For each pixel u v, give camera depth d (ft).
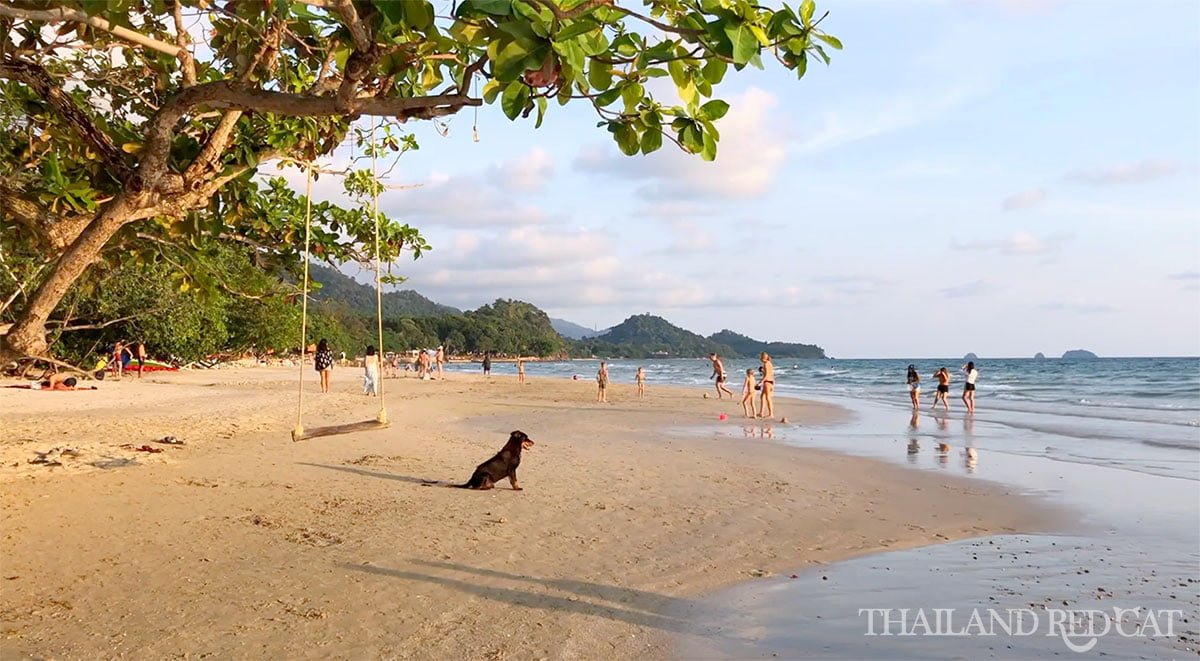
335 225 29.73
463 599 19.31
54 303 15.52
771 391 79.05
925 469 45.09
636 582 21.53
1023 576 23.08
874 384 180.45
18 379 94.58
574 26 10.00
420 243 32.07
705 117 13.01
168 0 16.49
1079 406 100.78
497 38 11.12
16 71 15.52
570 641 17.01
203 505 27.61
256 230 27.25
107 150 16.17
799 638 17.78
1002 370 286.25
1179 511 33.22
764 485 37.83
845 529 29.17
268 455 39.99
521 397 106.52
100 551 21.80
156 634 16.25
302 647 15.93
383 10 11.13
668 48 11.83
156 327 124.36
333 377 160.45
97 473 32.17
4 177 21.76
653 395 116.98
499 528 26.55
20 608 17.37
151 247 24.14
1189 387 151.33
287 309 190.39
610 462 43.80
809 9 11.51
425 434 54.65
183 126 21.98
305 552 22.50
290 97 13.84
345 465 38.14
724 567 23.47
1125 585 22.09
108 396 79.20
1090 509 33.58
